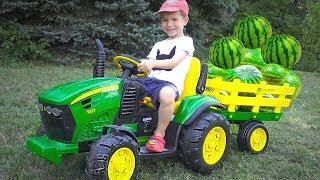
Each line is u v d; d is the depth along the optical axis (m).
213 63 1.96
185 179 1.53
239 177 1.59
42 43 4.18
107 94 1.40
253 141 1.89
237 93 1.79
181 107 1.56
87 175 1.27
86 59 4.30
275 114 1.96
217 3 5.22
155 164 1.65
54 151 1.31
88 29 4.19
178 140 1.55
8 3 3.96
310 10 7.26
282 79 1.94
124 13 4.30
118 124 1.44
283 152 1.95
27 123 2.04
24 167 1.53
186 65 1.58
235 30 2.12
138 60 1.44
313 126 2.54
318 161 1.85
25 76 3.28
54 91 1.37
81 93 1.34
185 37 1.64
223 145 1.67
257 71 1.88
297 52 2.00
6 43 4.07
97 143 1.28
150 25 4.41
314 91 4.10
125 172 1.33
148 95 1.48
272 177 1.64
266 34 2.05
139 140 1.51
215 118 1.61
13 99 2.50
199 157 1.56
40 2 4.12
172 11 1.60
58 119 1.33
